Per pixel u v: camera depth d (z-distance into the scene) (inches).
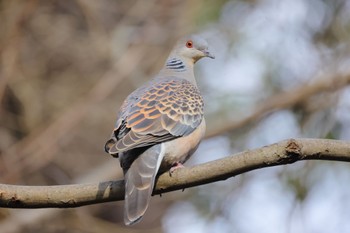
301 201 500.7
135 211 274.5
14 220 542.3
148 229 576.7
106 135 592.7
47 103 585.9
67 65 597.6
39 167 559.5
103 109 591.5
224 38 545.0
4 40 570.6
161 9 589.6
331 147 280.1
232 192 527.5
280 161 281.0
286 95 561.6
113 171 573.3
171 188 297.3
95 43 589.0
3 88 560.7
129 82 599.5
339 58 560.7
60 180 580.1
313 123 553.6
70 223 551.5
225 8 547.2
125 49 586.9
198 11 552.7
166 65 397.1
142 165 291.4
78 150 588.1
